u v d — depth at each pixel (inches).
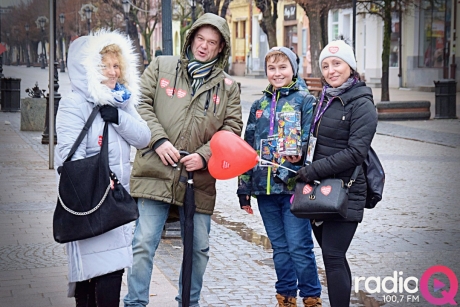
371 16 1331.2
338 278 185.3
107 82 172.4
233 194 415.8
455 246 293.0
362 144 179.3
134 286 188.9
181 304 195.9
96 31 176.7
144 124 177.3
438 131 719.1
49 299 216.4
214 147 187.2
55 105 622.5
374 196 185.9
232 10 2020.2
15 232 304.5
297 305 217.5
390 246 292.4
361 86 185.9
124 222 164.9
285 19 1750.7
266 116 201.8
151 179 190.7
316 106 189.9
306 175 183.2
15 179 440.1
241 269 254.5
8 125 794.2
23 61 2674.7
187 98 193.6
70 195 162.7
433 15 1272.1
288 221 199.9
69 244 168.9
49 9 475.8
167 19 315.3
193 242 194.9
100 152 166.7
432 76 1278.3
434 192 412.5
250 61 1941.4
